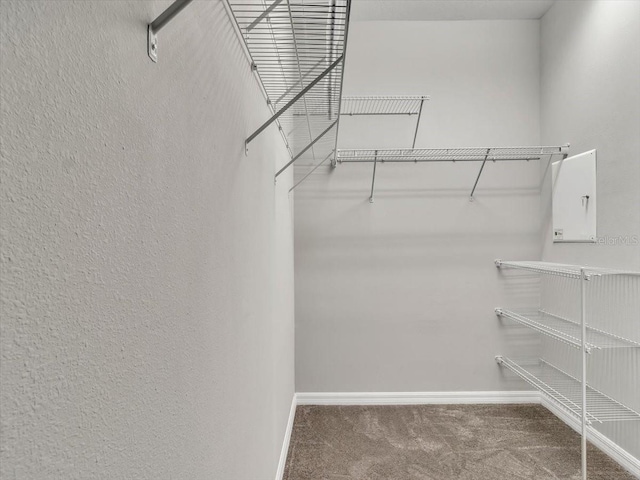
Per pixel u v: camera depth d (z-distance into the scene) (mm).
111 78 364
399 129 2385
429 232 2387
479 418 2164
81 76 320
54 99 289
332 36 869
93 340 336
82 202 321
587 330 1856
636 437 1635
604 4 1794
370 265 2393
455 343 2389
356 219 2393
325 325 2400
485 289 2381
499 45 2363
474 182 2381
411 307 2391
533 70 2361
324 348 2402
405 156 2219
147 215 436
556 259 2197
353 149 2301
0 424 243
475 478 1604
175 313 516
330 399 2391
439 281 2389
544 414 2207
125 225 389
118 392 376
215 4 699
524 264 2109
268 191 1307
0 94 243
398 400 2381
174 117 515
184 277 549
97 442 341
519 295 2375
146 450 432
